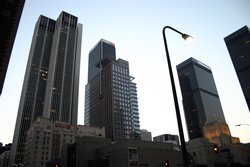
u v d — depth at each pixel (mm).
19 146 191500
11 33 26266
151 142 95938
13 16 26188
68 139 163375
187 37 15344
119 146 89938
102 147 101125
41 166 143250
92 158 102688
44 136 153250
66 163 108875
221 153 138750
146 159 88688
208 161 130250
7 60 29438
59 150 155250
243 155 131250
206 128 187750
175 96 11641
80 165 99000
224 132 177625
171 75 12430
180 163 100938
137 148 88438
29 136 158875
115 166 88062
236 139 178125
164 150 97812
